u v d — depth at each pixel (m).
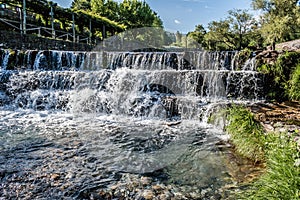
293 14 16.11
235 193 2.72
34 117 6.18
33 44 12.30
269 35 13.60
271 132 3.52
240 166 3.39
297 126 4.00
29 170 3.26
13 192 2.75
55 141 4.40
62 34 18.52
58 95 7.23
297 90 6.54
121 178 3.12
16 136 4.62
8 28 14.15
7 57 9.31
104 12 32.38
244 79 7.13
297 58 7.16
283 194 1.93
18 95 7.40
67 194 2.75
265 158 3.11
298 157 2.16
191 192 2.80
